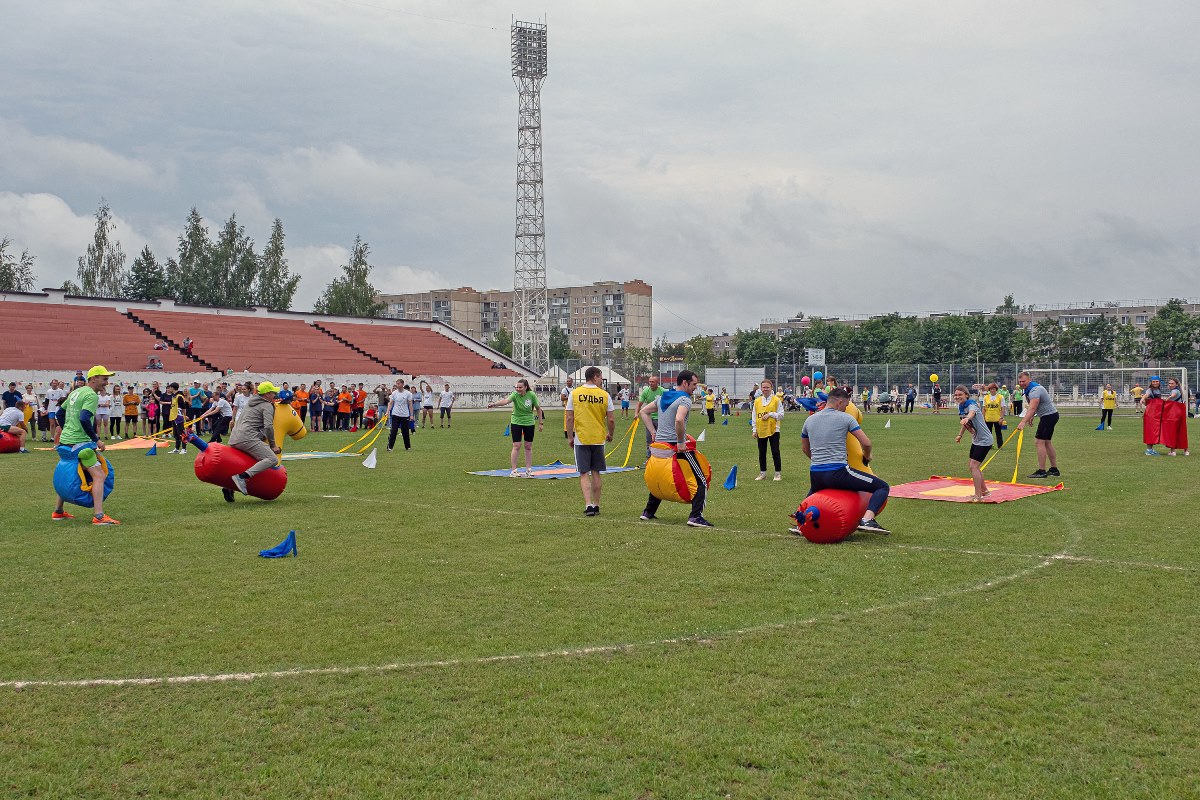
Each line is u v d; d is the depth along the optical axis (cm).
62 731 493
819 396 3319
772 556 935
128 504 1348
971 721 499
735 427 3684
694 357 10444
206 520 1187
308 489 1545
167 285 8125
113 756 461
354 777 438
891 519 1174
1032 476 1697
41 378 4200
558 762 454
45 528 1125
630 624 684
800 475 1755
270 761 455
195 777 439
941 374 6275
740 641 639
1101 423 3481
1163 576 827
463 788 428
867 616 702
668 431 1139
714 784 430
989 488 1485
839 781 432
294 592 788
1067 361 8075
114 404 3017
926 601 744
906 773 441
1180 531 1065
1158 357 7862
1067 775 438
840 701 528
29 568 888
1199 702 523
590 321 13838
